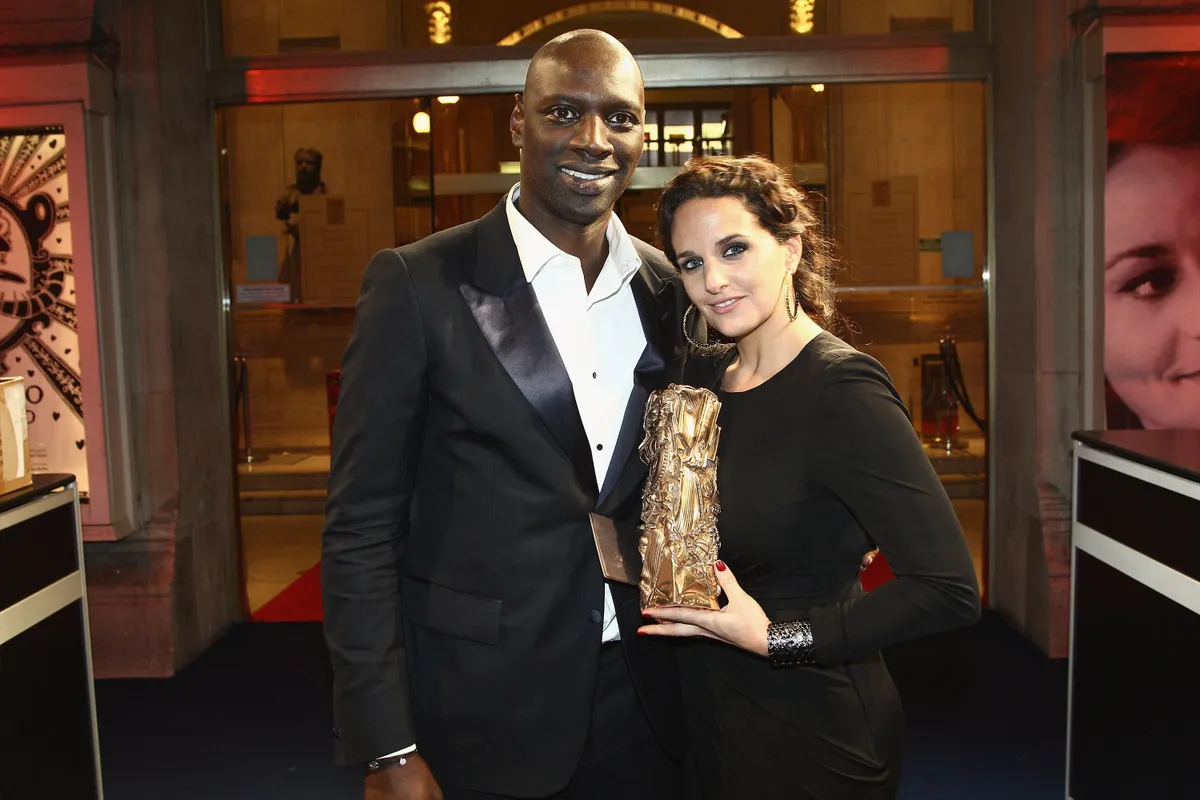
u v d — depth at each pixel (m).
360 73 4.33
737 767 1.51
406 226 4.75
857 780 1.46
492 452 1.50
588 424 1.58
